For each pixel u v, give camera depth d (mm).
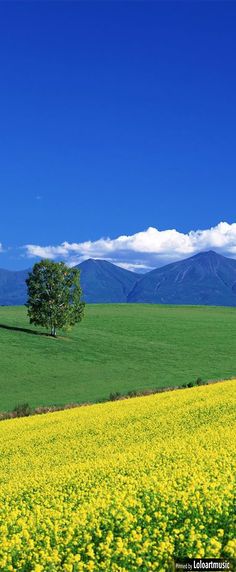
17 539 11852
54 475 19094
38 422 37125
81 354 93500
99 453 23734
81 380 75312
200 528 11141
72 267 111625
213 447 20281
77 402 57844
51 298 108500
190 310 161125
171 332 116312
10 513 14531
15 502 16281
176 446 21438
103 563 10516
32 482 18594
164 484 14547
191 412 32031
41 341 101875
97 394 64375
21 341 100875
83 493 15734
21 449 27438
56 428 32781
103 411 38250
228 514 11711
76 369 82938
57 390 68875
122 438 27047
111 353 94938
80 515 12922
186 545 10703
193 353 95875
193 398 38031
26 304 109688
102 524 12406
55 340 103500
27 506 15641
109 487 15945
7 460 24953
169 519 12219
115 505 13273
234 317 145000
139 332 115375
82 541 11719
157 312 151125
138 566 10344
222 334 115188
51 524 12680
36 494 16656
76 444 26953
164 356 93125
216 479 14625
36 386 71938
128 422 31641
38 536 12156
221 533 10836
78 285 111062
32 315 109688
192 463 17125
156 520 12195
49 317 107812
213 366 84812
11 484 18719
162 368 83688
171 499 13039
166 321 131500
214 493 13023
